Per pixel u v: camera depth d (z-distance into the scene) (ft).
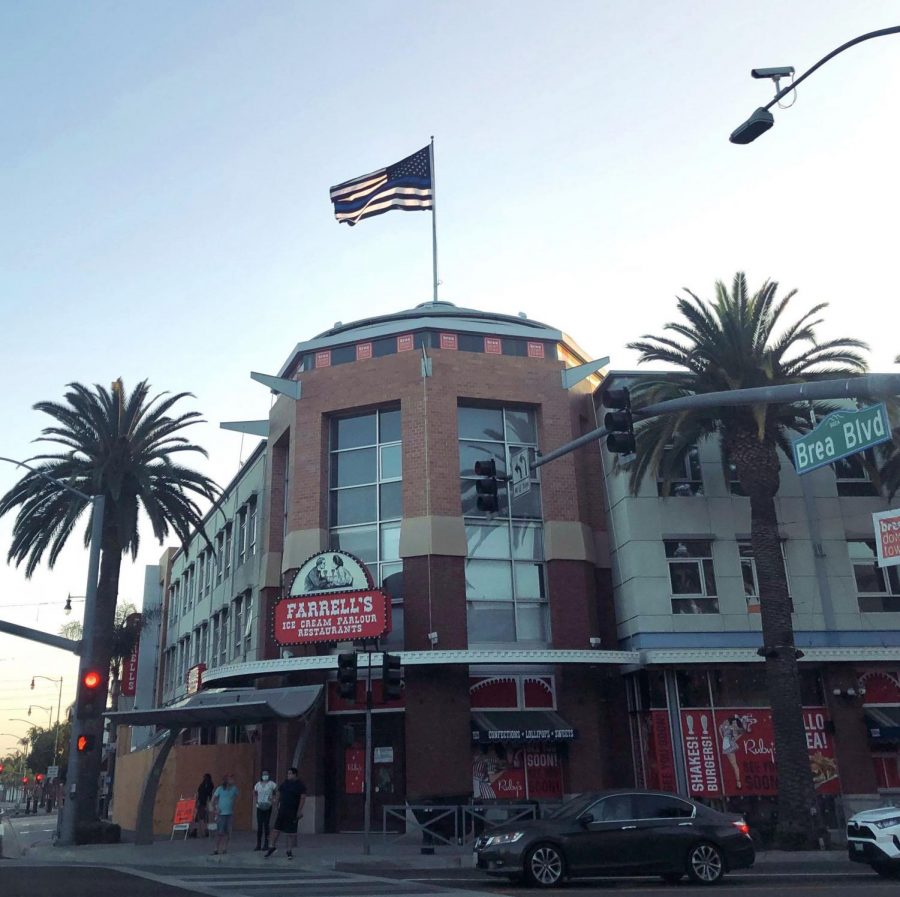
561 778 89.04
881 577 97.19
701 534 95.14
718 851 49.83
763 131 36.94
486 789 87.15
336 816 88.02
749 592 94.68
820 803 85.92
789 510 97.71
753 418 82.79
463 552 92.12
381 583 93.91
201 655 141.59
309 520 96.53
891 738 89.35
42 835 107.76
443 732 85.56
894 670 94.99
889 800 84.28
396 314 105.91
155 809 103.81
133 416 97.50
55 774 187.52
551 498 96.99
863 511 98.58
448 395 97.14
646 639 91.09
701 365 83.97
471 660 84.74
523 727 86.63
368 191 112.57
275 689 83.61
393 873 57.36
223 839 69.92
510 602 93.76
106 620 89.71
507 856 48.57
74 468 93.97
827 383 36.52
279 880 51.65
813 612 94.27
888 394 35.29
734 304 84.07
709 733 89.66
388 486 97.14
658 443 85.05
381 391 98.43
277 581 102.73
